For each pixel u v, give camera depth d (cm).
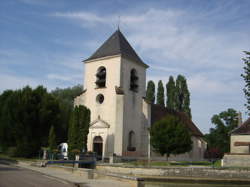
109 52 3653
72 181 1612
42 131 3709
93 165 2902
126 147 3431
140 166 2691
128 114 3541
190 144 3447
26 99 3591
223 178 2631
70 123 3198
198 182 2586
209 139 6531
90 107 3625
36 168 2408
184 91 6069
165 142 3306
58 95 6041
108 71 3591
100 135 3428
